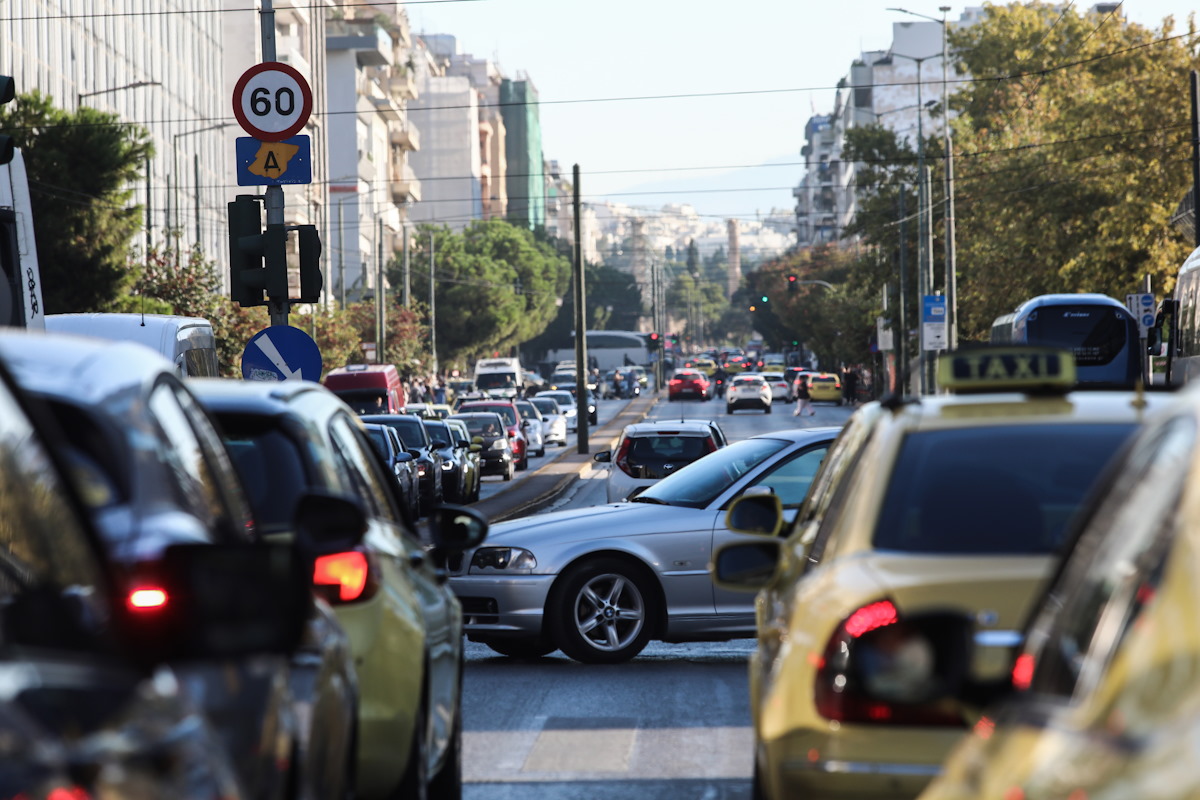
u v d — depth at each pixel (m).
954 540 12.50
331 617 12.80
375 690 14.63
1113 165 138.50
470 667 32.69
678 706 27.59
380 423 86.06
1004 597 11.30
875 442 13.98
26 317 48.50
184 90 194.50
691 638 32.66
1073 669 7.02
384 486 19.08
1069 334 117.38
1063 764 5.94
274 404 16.34
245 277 50.41
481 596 32.59
